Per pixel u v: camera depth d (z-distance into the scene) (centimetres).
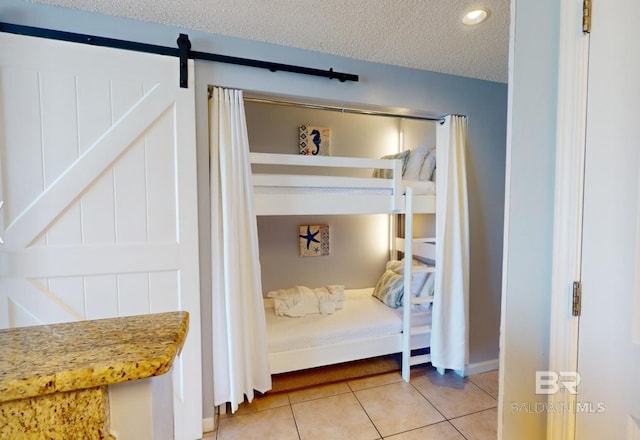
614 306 79
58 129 150
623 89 76
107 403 49
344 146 326
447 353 232
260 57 184
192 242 172
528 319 100
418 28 170
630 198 75
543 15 94
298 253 317
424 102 222
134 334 58
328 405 204
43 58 147
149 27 165
